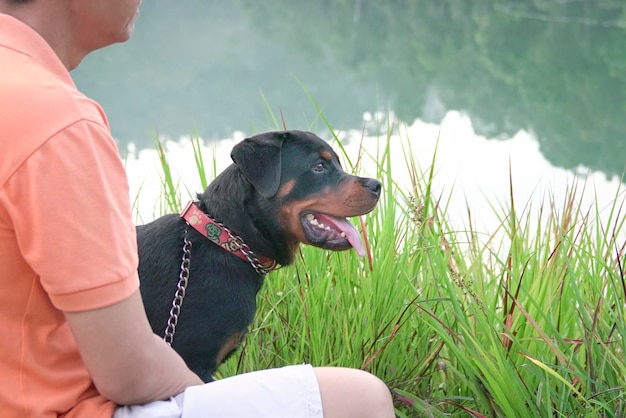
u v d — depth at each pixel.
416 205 3.40
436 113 12.50
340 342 3.28
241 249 2.94
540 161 9.59
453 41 19.08
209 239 2.92
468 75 15.64
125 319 1.66
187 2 26.27
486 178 8.59
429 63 16.81
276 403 1.80
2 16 1.76
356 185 3.14
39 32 1.87
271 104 13.46
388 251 3.41
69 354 1.77
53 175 1.59
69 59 1.98
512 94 13.95
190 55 18.27
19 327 1.69
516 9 22.66
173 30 21.39
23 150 1.59
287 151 3.14
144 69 16.73
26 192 1.59
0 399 1.69
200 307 2.83
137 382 1.72
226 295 2.87
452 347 2.82
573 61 16.39
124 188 1.73
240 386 1.82
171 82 15.55
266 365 3.38
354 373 1.87
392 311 3.28
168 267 2.87
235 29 21.53
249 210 3.02
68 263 1.60
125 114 12.97
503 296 3.23
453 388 3.19
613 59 16.23
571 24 19.98
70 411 1.76
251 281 2.98
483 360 2.79
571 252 3.38
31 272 1.67
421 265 3.57
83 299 1.61
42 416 1.70
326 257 3.53
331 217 3.17
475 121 11.91
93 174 1.64
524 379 2.95
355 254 3.51
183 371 1.84
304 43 19.48
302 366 1.88
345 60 17.45
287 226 3.10
